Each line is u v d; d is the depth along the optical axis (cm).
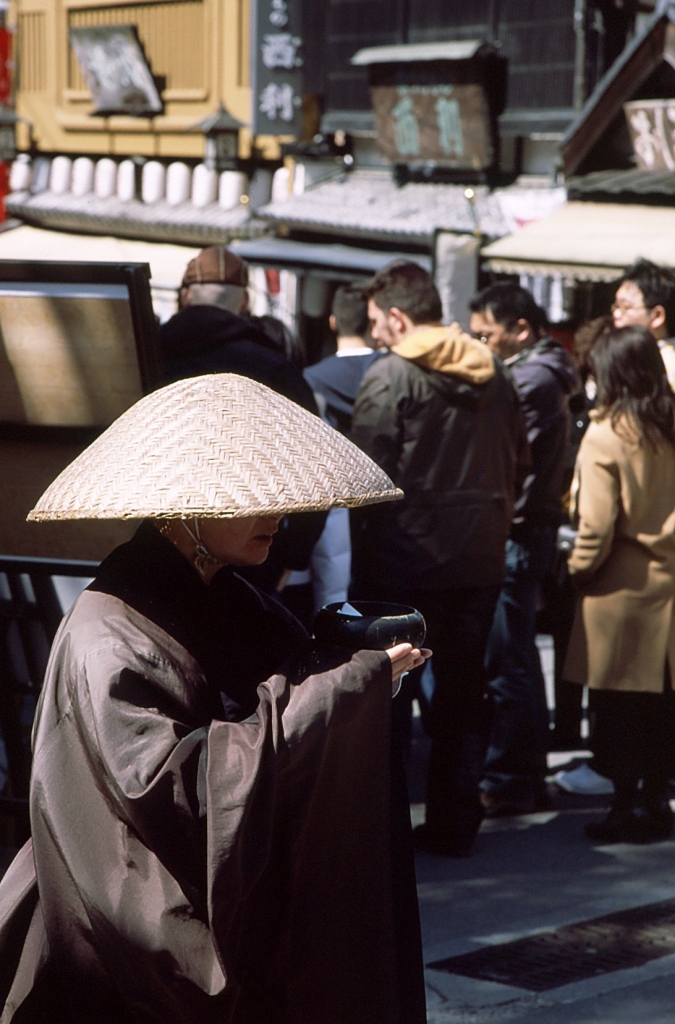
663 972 448
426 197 1298
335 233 1346
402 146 1302
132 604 239
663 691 570
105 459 238
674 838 588
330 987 241
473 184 1268
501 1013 416
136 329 366
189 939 215
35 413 388
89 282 366
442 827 562
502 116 1220
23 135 1898
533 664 622
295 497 233
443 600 545
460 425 533
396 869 258
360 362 633
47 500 239
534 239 1051
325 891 239
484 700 562
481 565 545
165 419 241
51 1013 234
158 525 249
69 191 1817
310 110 1455
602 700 573
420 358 526
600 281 1044
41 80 1861
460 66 1212
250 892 227
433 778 564
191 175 1636
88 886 218
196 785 219
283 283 1491
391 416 528
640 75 1075
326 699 231
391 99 1291
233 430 239
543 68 1176
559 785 658
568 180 1138
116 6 1711
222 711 245
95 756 221
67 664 231
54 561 393
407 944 256
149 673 229
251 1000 235
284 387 476
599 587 564
